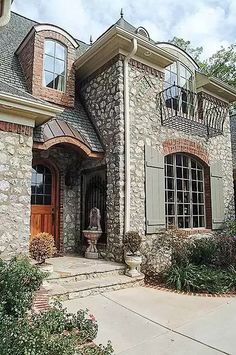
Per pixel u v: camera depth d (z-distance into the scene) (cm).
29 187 576
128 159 700
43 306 418
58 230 822
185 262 707
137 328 403
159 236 743
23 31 940
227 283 623
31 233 776
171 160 852
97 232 729
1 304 328
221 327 412
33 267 423
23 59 801
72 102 800
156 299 536
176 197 843
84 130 760
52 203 829
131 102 735
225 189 998
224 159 1013
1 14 420
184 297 553
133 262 632
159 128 795
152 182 749
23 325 296
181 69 929
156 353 333
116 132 711
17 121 573
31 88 733
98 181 787
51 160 824
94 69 811
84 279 591
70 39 822
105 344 349
